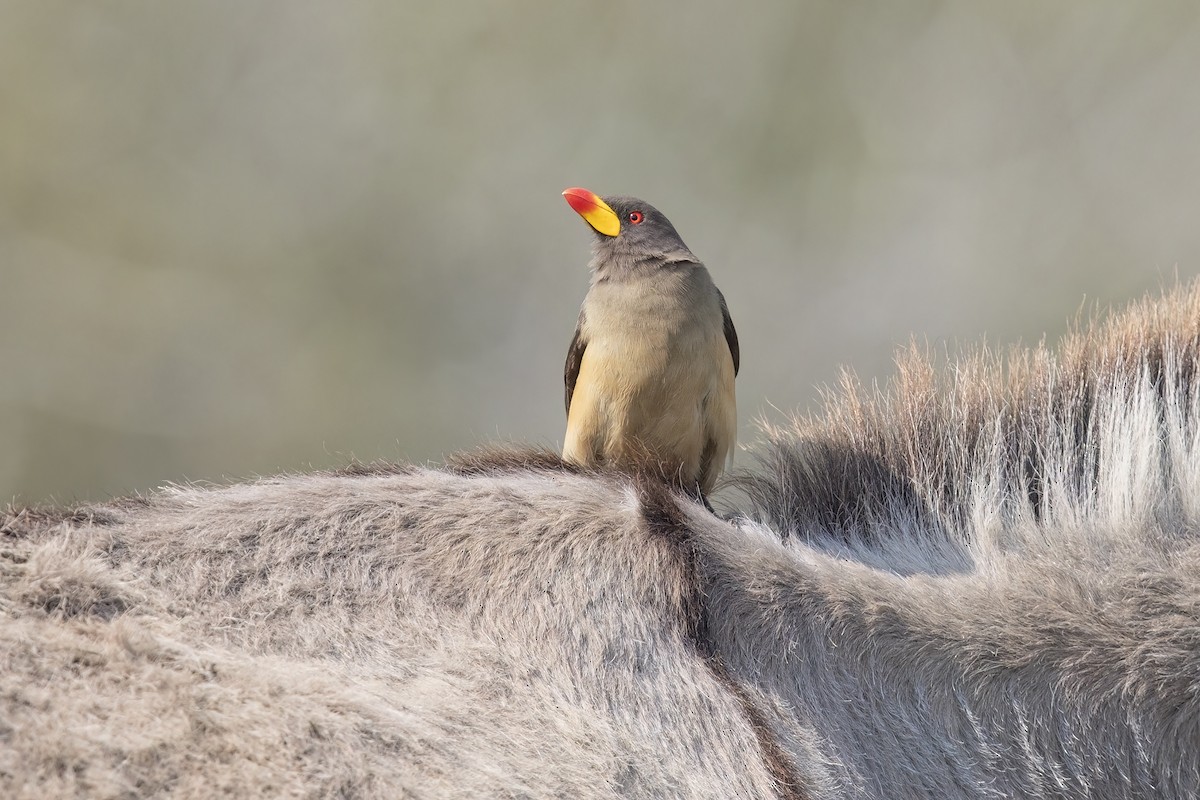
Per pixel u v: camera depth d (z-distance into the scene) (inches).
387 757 405.1
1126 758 481.4
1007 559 498.6
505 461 529.3
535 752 424.2
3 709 378.6
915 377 565.6
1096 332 565.3
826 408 575.8
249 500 480.4
